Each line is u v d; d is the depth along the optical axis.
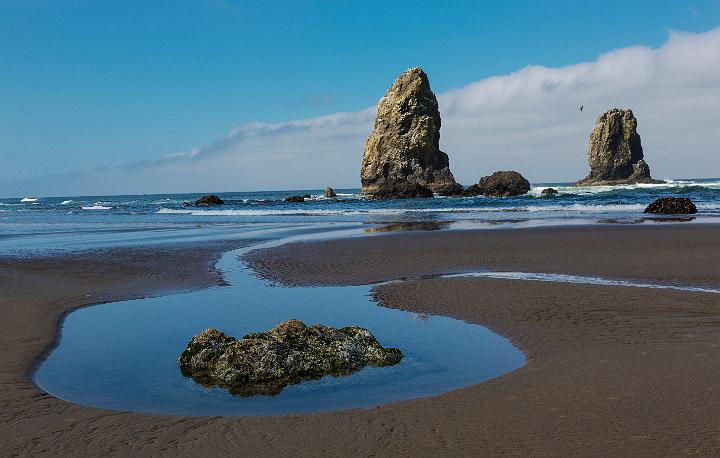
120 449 5.63
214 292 14.88
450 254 20.73
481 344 9.52
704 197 62.81
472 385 7.33
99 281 16.48
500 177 92.75
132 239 29.20
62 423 6.32
